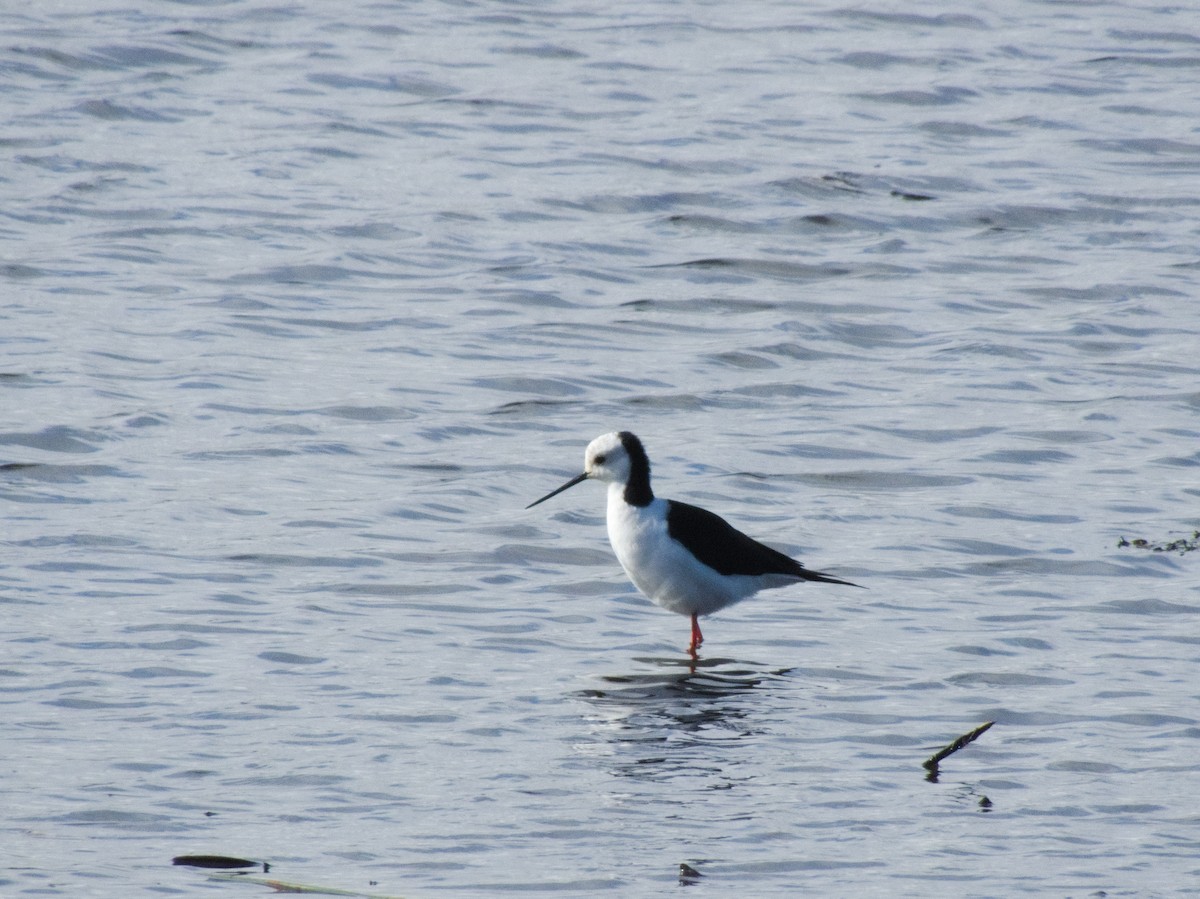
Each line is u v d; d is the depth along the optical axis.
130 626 12.73
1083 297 23.05
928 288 23.34
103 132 28.45
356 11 36.44
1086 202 26.91
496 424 18.08
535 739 11.09
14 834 9.53
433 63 33.25
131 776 10.34
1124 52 35.28
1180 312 22.47
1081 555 14.82
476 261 23.78
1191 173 28.50
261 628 12.82
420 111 30.52
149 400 18.20
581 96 31.64
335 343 20.47
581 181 27.23
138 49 32.56
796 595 14.02
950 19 37.28
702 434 17.95
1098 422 18.47
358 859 9.39
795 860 9.51
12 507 15.19
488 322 21.45
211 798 10.09
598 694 11.90
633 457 13.20
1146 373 20.17
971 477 16.86
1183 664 12.55
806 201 26.66
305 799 10.12
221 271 22.89
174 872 9.17
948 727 11.42
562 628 13.23
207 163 27.34
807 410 18.81
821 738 11.23
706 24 36.56
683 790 10.41
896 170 28.11
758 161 28.34
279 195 26.05
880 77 33.19
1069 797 10.38
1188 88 33.09
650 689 12.02
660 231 25.38
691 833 9.84
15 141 27.58
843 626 13.36
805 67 33.75
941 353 20.81
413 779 10.45
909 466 17.14
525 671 12.30
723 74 33.22
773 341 21.00
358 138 28.95
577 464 17.00
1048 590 14.09
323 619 13.09
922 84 32.72
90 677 11.77
